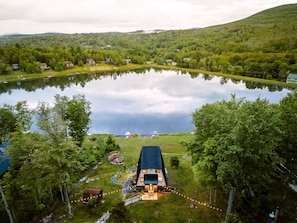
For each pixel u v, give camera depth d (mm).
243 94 115062
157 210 31031
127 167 42656
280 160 24719
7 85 146875
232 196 27219
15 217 28844
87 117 47875
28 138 28016
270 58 173875
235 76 168875
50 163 27062
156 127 72812
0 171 34406
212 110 31250
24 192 28844
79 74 195375
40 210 31188
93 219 29891
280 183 34500
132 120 79438
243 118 23000
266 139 23219
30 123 38312
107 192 35312
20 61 180625
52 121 30031
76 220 29828
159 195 34188
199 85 141625
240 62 188625
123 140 57719
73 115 44531
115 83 151250
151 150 36844
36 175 27469
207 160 27703
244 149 23312
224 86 138500
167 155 47375
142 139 58219
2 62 172125
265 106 24797
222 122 26500
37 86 144125
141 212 30734
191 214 30234
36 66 179250
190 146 32562
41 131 30406
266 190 31406
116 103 100375
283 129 26219
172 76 184375
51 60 198750
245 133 22984
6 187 28016
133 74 197875
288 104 28125
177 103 99625
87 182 38406
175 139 57844
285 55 179875
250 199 30484
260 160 24719
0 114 33625
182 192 34875
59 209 32125
